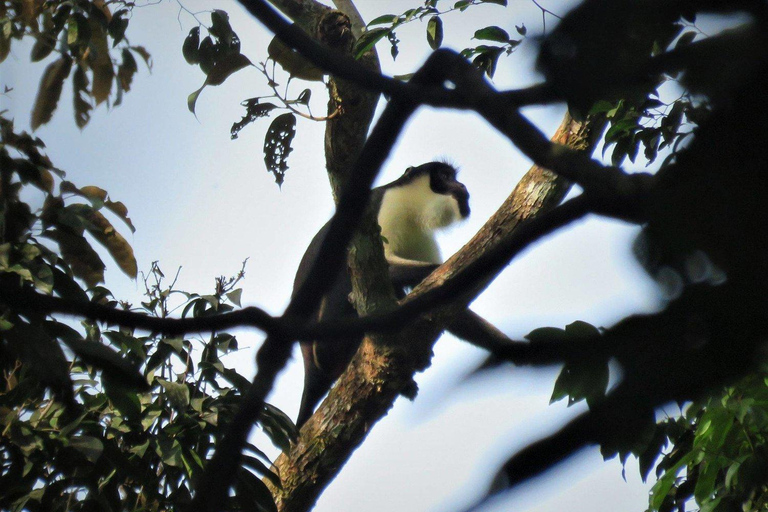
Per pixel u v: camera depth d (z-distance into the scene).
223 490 1.32
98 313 1.33
